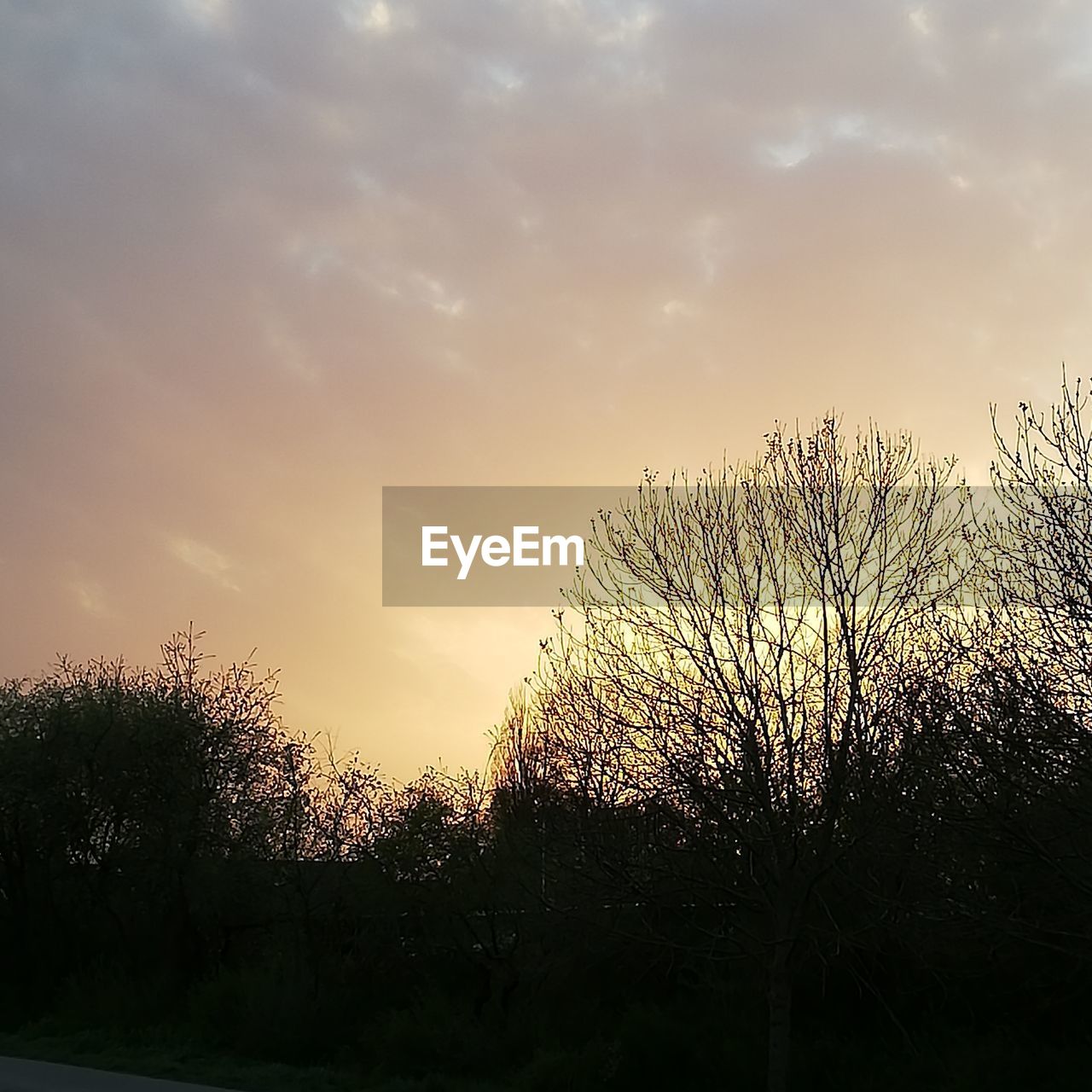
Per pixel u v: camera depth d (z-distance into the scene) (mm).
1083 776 15141
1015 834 14328
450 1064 22766
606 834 20000
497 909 25594
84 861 33031
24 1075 20344
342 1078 22047
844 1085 19844
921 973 21359
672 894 20391
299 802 28953
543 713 21938
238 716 33688
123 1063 23062
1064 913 16250
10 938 33219
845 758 18469
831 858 18781
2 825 32688
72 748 32656
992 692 16016
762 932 19531
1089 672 15734
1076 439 17094
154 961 31766
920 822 17000
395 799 27438
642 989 24625
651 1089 20609
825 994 22172
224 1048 25344
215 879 30922
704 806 19078
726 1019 21938
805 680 19391
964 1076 18469
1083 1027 19688
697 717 18891
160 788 32156
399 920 27109
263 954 29766
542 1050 21859
